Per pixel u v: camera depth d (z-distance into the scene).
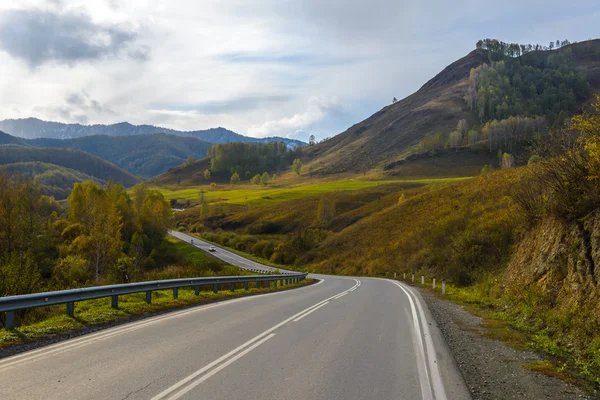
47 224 67.62
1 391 5.59
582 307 9.92
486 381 6.66
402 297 19.59
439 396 5.77
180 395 5.51
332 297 19.03
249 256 82.12
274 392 5.71
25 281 13.48
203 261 64.19
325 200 94.88
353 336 9.70
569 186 12.86
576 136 12.98
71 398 5.35
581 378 7.10
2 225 42.78
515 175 42.84
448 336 10.30
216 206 147.62
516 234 24.27
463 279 25.91
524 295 14.07
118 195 91.06
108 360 7.24
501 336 10.54
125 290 13.27
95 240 50.34
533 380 6.84
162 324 10.98
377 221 66.25
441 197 57.75
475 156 195.00
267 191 185.75
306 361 7.37
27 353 7.77
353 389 5.93
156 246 81.88
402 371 6.91
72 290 11.06
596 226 11.48
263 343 8.73
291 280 32.97
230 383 6.04
